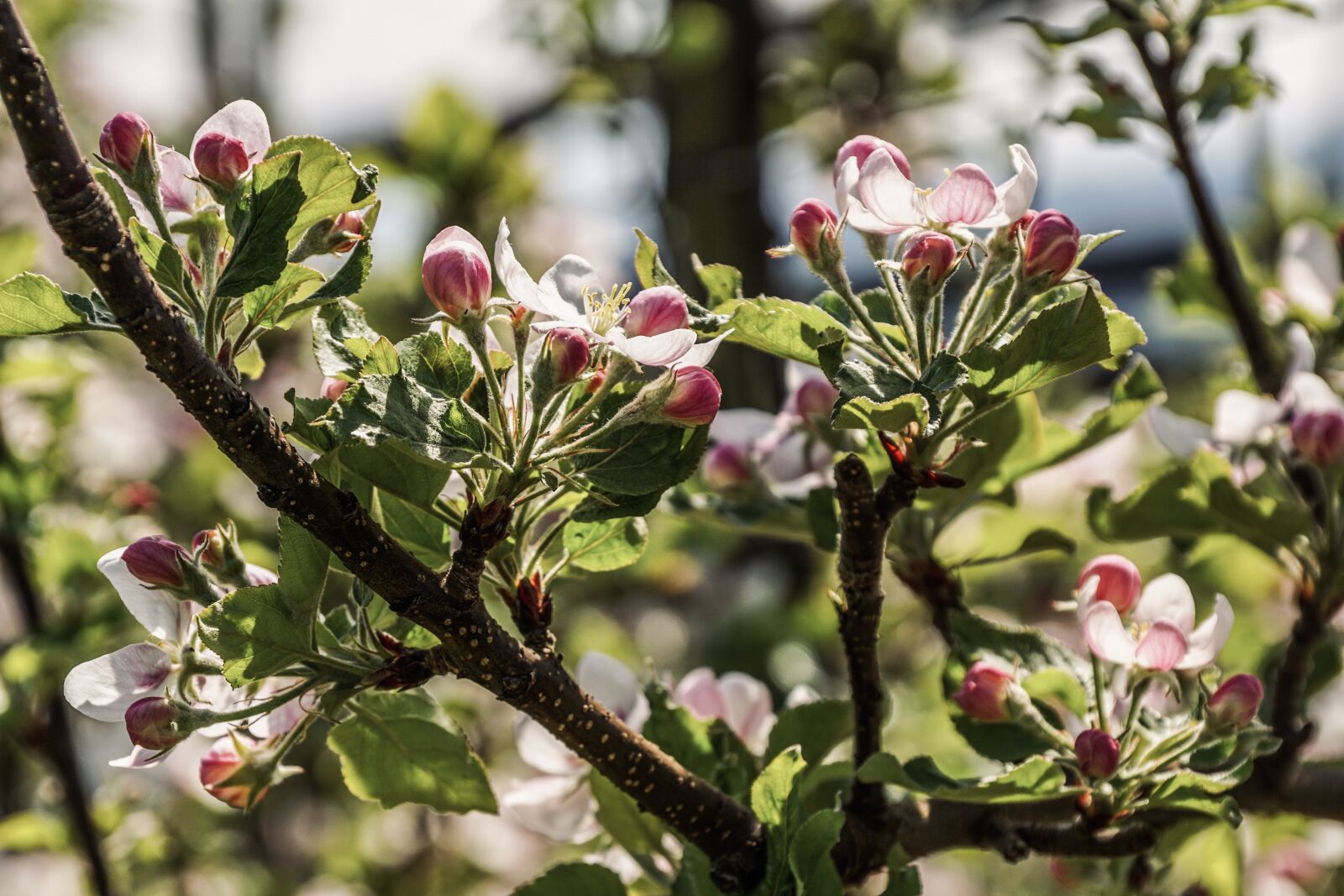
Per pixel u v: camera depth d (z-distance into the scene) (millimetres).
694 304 792
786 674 1368
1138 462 1332
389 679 773
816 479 885
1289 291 975
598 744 786
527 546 800
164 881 1354
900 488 781
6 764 1350
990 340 775
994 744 840
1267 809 884
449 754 825
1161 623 803
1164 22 963
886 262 777
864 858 816
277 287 765
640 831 847
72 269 1500
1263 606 1122
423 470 783
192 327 757
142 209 771
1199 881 921
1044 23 972
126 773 1308
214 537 788
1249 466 922
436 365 764
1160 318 1566
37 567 1124
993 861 1447
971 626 859
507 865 1444
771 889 792
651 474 772
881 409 757
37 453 1237
